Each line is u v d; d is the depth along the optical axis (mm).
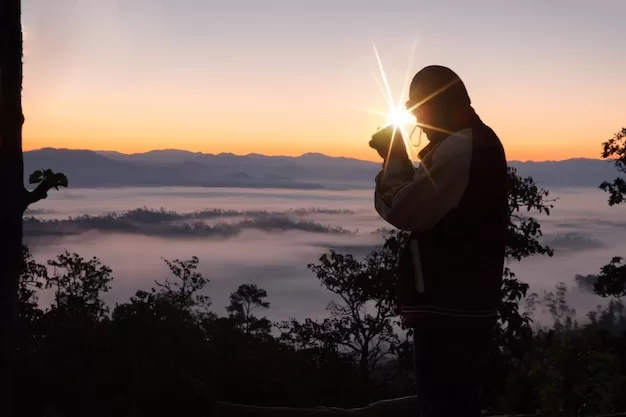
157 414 3912
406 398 4965
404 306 2162
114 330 4250
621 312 32719
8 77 2258
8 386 2197
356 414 4719
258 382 4957
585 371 4301
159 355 4160
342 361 33875
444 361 2084
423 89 2193
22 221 2279
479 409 2174
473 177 2023
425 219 2051
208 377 4527
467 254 2051
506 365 16281
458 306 2047
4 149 2232
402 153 2213
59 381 3773
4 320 2193
